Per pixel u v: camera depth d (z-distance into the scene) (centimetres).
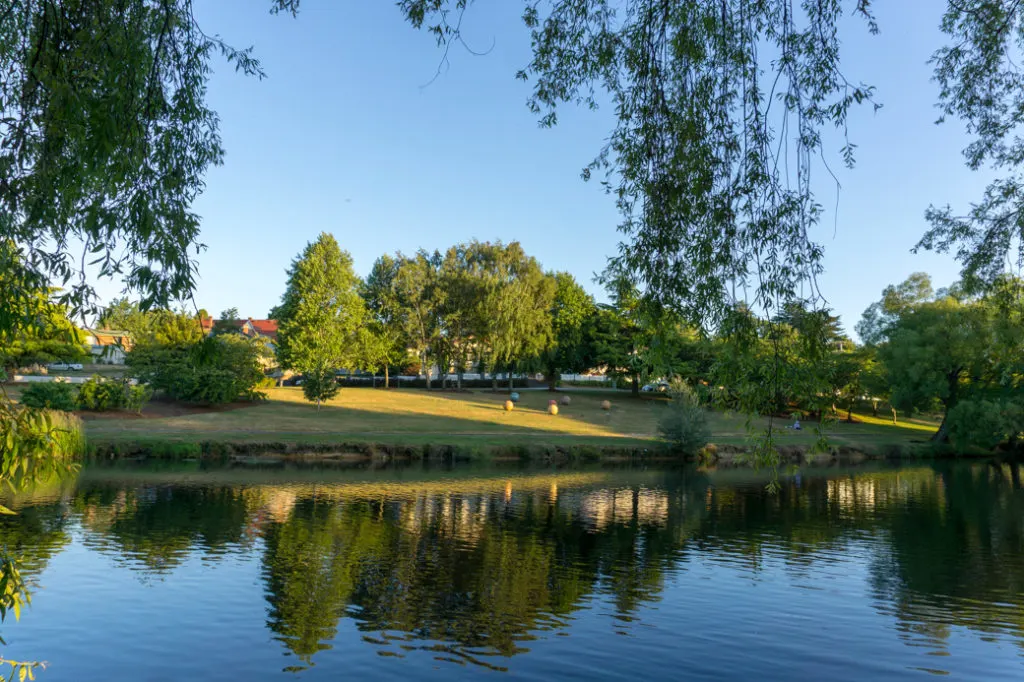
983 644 1280
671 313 657
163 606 1345
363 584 1538
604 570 1736
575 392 7912
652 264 664
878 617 1423
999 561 1905
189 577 1534
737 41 633
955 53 849
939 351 5350
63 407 3897
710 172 634
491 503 2670
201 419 4706
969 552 2016
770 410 620
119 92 518
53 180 518
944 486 3544
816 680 1112
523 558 1820
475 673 1091
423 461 4084
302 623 1283
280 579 1548
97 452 3522
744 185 619
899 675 1141
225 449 3831
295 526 2103
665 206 659
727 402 642
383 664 1113
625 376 7644
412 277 7369
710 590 1588
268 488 2814
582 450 4459
